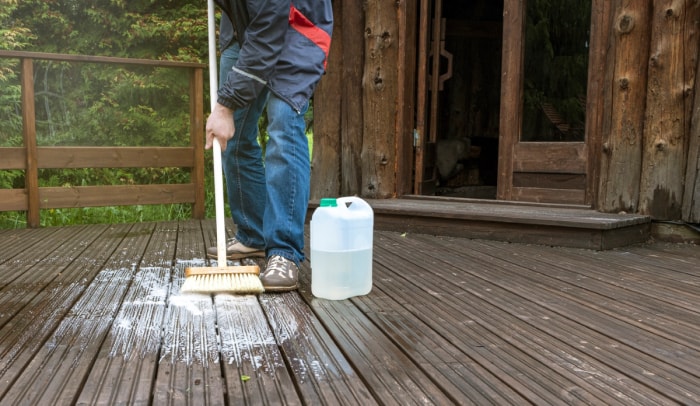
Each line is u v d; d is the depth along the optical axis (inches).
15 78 289.3
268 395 49.3
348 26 175.9
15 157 153.9
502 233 134.8
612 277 97.5
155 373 53.7
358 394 49.7
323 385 51.5
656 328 69.6
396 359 58.1
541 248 125.6
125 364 55.6
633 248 127.0
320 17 88.8
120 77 274.5
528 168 158.2
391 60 172.4
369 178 175.9
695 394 50.6
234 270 81.7
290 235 86.4
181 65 173.2
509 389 51.2
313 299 80.5
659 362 58.4
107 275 95.6
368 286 84.7
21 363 55.7
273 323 69.1
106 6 288.7
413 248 124.5
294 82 85.9
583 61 153.8
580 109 154.6
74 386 50.4
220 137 84.0
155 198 173.6
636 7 136.6
